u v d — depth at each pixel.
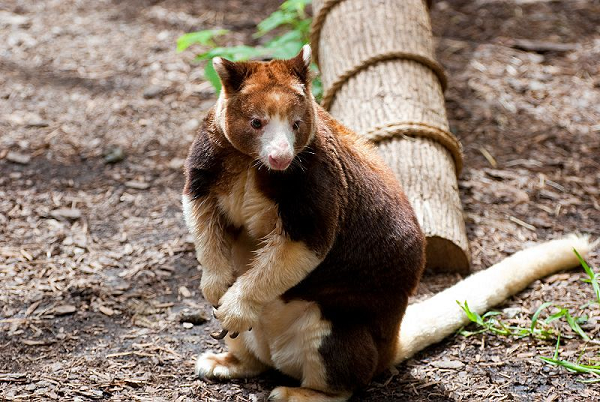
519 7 13.78
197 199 5.84
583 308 7.26
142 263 8.12
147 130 10.59
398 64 8.98
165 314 7.38
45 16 13.35
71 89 11.41
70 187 9.39
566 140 10.38
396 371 6.55
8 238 8.40
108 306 7.43
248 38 12.86
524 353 6.75
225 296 5.79
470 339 6.93
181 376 6.47
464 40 12.86
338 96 8.91
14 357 6.62
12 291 7.55
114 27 13.08
